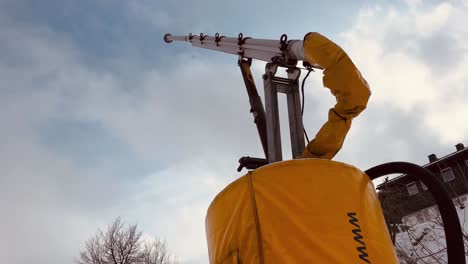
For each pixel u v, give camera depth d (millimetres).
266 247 1921
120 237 21562
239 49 4301
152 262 21109
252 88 4062
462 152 15867
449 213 2146
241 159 3230
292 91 3457
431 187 2248
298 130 3277
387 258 2014
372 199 2223
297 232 1922
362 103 2475
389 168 2467
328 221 1962
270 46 3688
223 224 2174
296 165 2119
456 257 2061
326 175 2107
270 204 2018
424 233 5871
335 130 2518
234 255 2010
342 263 1852
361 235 1975
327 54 2570
